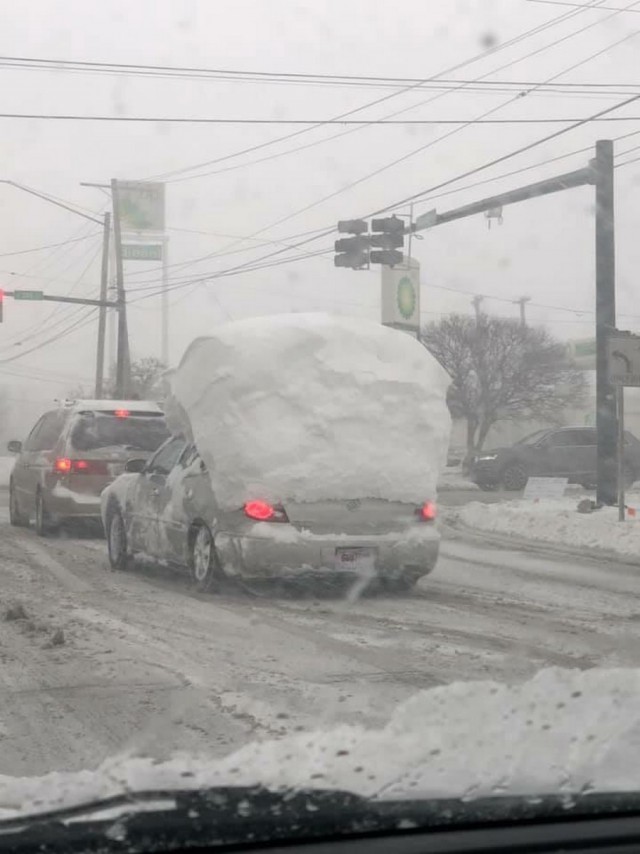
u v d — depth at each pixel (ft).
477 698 16.02
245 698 22.04
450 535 57.93
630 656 26.09
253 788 11.58
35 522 55.72
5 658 26.13
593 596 36.76
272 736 19.19
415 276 93.66
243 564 33.94
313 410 34.42
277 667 25.13
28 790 12.52
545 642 28.17
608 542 51.70
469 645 27.78
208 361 35.14
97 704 21.83
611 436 62.75
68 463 52.13
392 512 35.09
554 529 55.98
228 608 33.50
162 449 40.98
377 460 34.76
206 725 20.07
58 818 10.90
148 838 10.55
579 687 16.56
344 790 11.48
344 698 21.93
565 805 11.34
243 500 34.06
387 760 12.88
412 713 15.26
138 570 42.39
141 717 20.81
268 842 10.75
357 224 70.79
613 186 62.59
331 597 35.96
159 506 38.96
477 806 11.18
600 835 11.13
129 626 30.22
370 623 31.14
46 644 27.48
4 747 18.95
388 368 35.58
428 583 39.78
